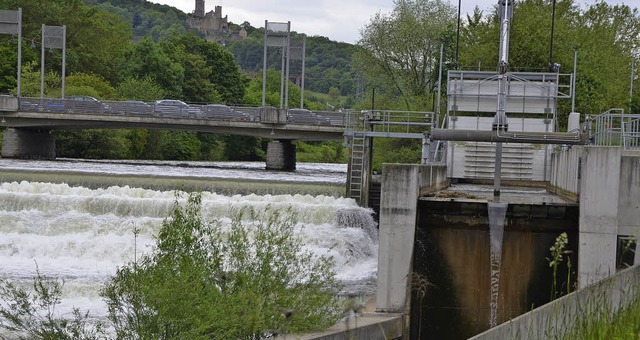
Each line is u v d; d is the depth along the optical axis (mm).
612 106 67000
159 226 43250
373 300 31906
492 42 65875
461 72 41375
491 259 29047
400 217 27500
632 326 13430
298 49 86875
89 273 37562
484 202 29141
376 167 77938
